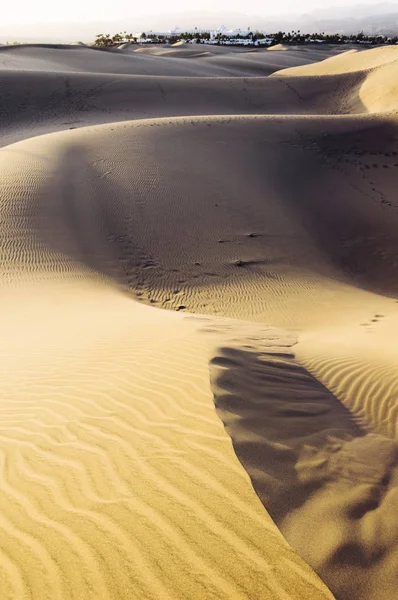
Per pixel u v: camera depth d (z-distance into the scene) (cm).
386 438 446
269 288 1438
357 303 1335
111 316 963
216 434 376
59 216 1647
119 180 1977
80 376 558
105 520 303
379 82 4588
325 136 2789
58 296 1166
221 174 2186
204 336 662
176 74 6669
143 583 257
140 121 2778
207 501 306
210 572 259
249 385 487
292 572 258
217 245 1681
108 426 417
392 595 257
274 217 1928
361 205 2167
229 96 4766
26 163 1986
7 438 427
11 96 4272
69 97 4381
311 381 554
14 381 581
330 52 12006
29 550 288
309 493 327
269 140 2647
